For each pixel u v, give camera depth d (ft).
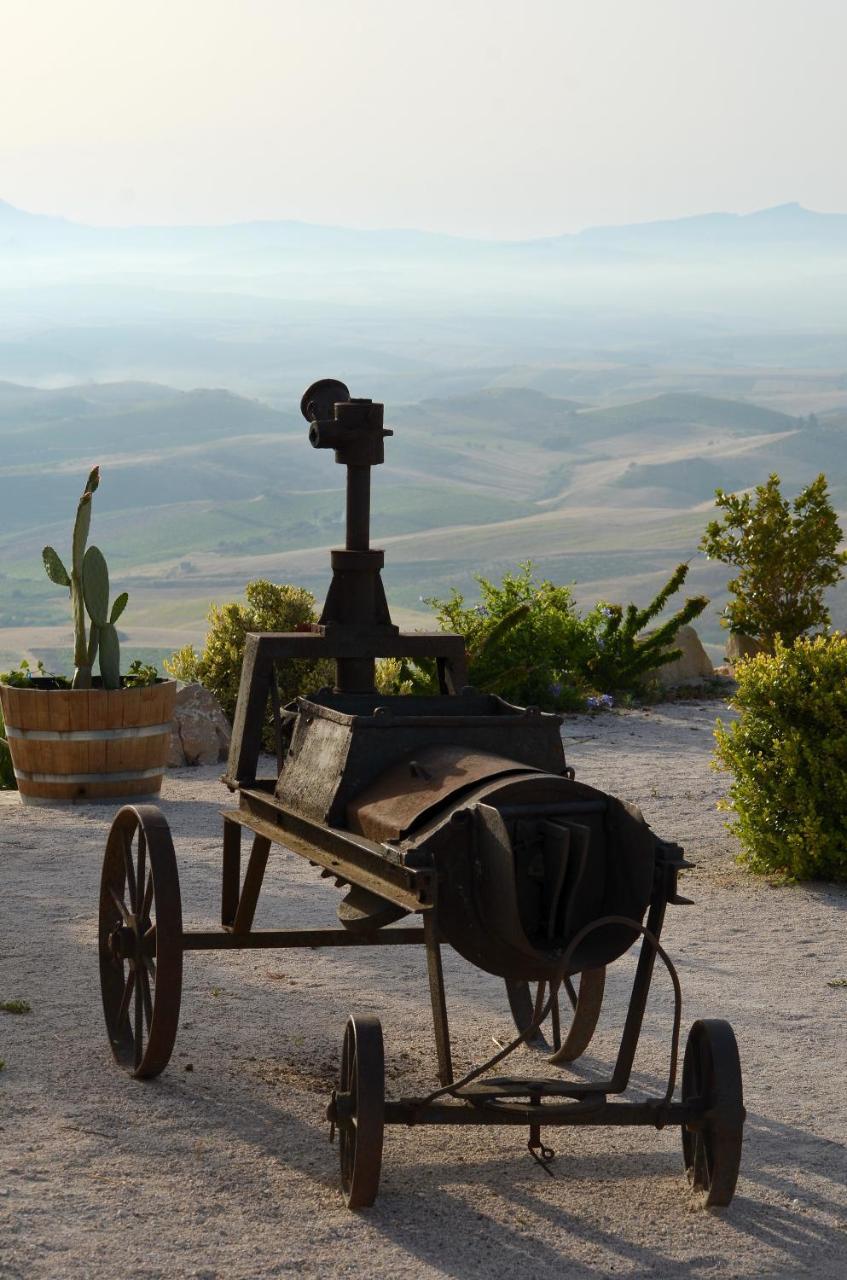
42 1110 15.97
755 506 59.16
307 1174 14.62
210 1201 13.80
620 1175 15.17
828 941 24.89
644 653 56.08
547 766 15.84
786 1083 17.95
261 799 17.13
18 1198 13.51
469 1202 14.24
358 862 14.48
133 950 17.40
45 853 30.55
